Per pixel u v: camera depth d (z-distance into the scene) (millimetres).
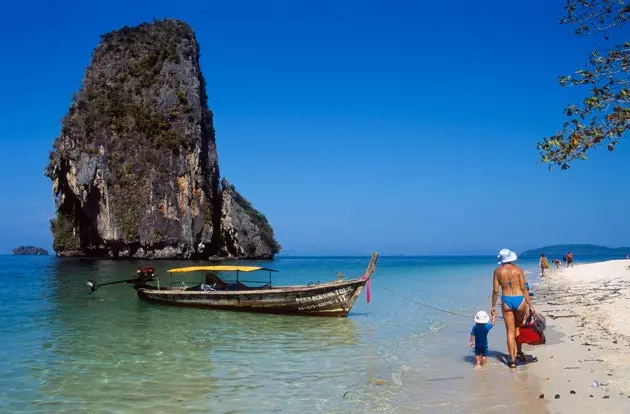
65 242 90125
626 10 5977
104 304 20219
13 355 10984
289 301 16969
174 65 89188
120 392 8242
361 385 8484
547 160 6078
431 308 19656
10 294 24578
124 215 78312
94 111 82312
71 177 80688
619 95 5707
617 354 9562
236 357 10820
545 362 9250
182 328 14656
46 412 7266
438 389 8039
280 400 7742
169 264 64625
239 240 94312
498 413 6707
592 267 41969
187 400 7797
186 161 83125
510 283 9078
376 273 52406
